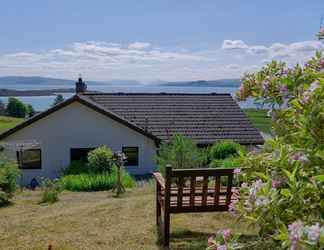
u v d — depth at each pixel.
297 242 1.78
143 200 8.55
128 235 5.99
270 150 2.90
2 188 9.36
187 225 6.34
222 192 5.65
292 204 2.16
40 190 11.63
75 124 17.61
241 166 2.94
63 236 6.06
